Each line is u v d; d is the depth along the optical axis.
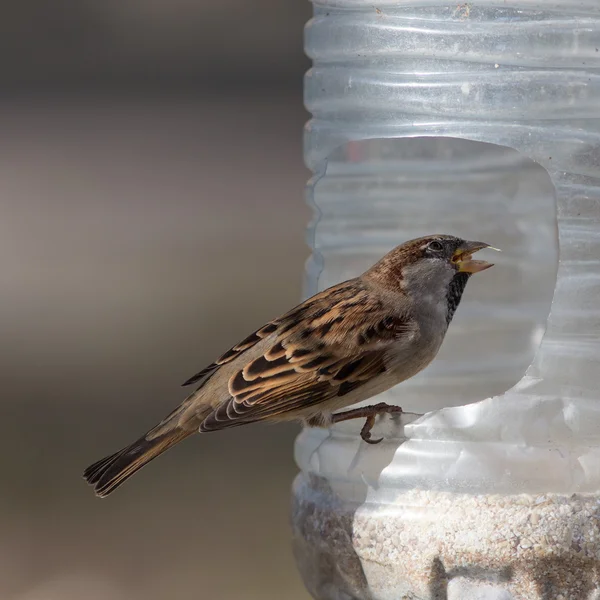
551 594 7.89
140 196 33.84
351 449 8.51
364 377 8.81
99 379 22.92
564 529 7.84
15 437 20.36
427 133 8.57
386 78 8.70
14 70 42.06
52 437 20.38
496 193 9.59
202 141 37.25
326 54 9.17
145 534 16.92
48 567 16.17
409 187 9.69
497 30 8.40
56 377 23.11
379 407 8.55
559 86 8.33
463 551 7.91
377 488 8.26
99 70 41.94
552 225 9.30
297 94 40.53
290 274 28.09
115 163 36.16
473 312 9.73
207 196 33.75
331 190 9.40
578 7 8.44
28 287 28.25
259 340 9.01
